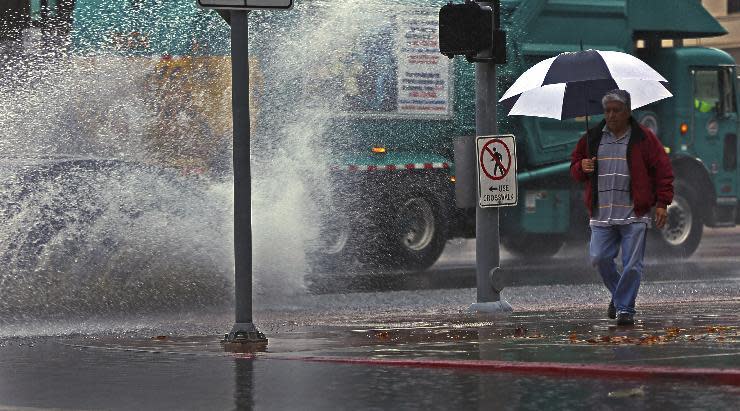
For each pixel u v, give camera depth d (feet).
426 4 144.56
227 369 66.33
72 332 90.53
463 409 52.21
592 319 89.86
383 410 52.54
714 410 50.44
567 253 162.81
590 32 157.79
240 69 77.66
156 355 73.41
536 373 61.93
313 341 78.23
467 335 79.46
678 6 164.25
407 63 142.92
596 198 85.66
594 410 51.06
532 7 153.48
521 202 154.30
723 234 234.58
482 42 99.81
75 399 57.47
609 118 84.79
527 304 112.06
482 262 102.42
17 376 65.46
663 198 84.53
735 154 168.96
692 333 76.43
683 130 164.96
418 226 143.64
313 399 55.83
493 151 102.12
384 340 77.77
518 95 95.40
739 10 280.92
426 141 144.46
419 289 134.62
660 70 165.37
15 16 127.44
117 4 128.67
